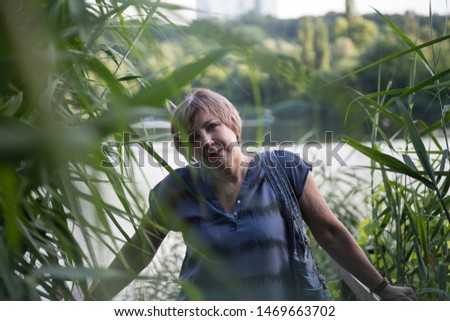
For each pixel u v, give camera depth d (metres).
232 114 1.71
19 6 0.67
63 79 0.84
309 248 1.82
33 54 0.61
